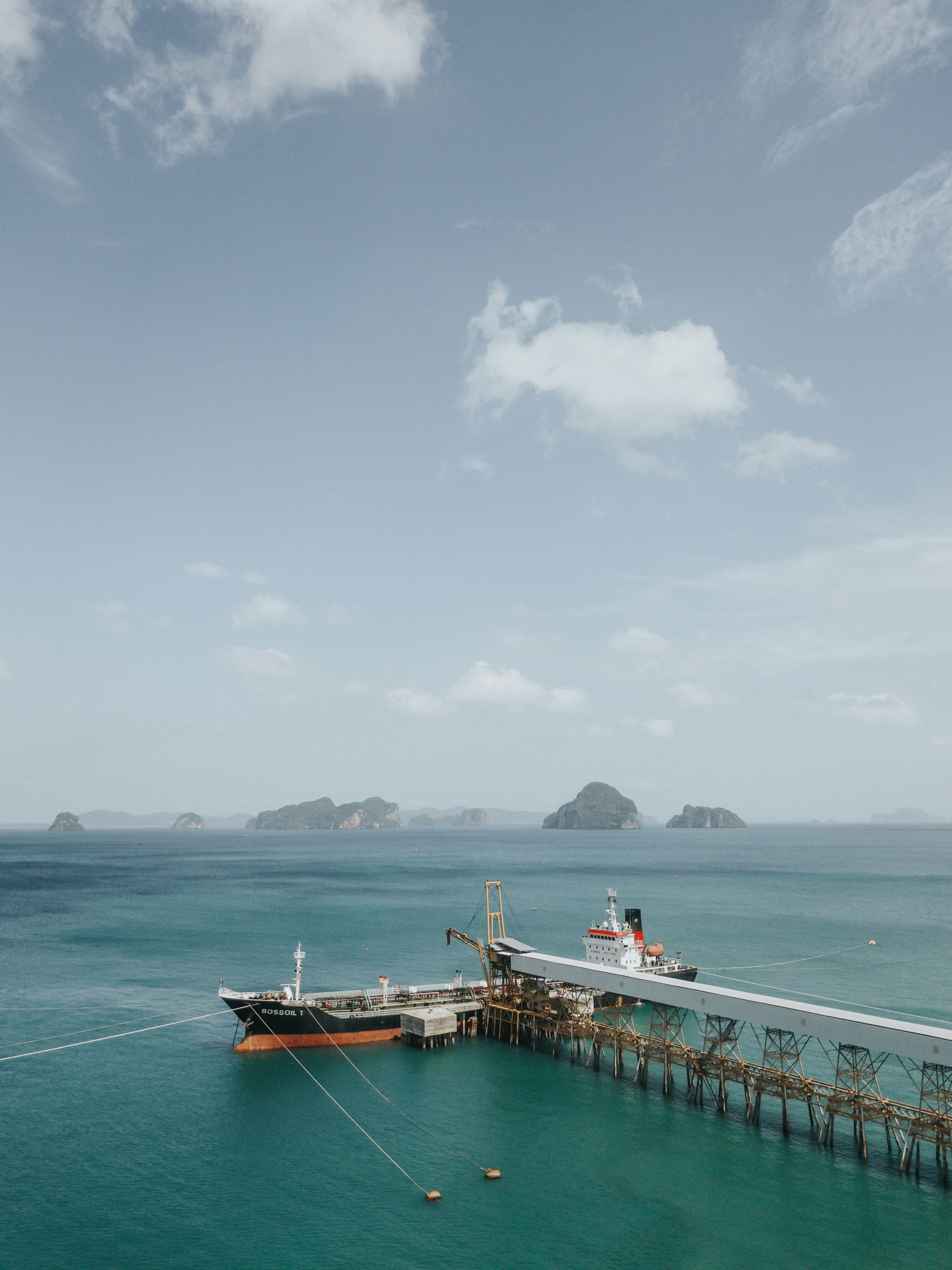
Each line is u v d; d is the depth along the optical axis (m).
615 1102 74.50
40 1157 62.94
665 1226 52.81
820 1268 48.47
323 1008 90.56
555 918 190.25
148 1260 48.84
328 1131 67.81
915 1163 60.88
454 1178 59.50
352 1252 49.84
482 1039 94.88
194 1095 76.06
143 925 175.12
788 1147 64.62
